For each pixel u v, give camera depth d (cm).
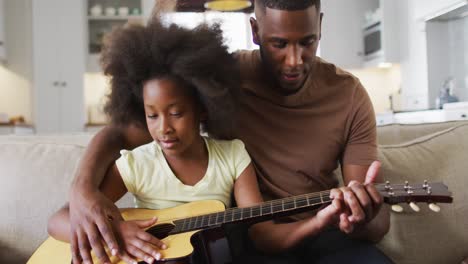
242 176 106
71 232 92
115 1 493
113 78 108
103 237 88
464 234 121
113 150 108
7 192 123
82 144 138
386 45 439
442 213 122
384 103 497
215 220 91
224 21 113
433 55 389
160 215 99
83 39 471
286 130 112
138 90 104
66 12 466
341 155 116
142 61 100
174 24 106
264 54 108
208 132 114
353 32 488
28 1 462
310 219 93
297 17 100
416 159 129
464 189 124
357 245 103
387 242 120
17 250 120
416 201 76
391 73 480
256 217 89
